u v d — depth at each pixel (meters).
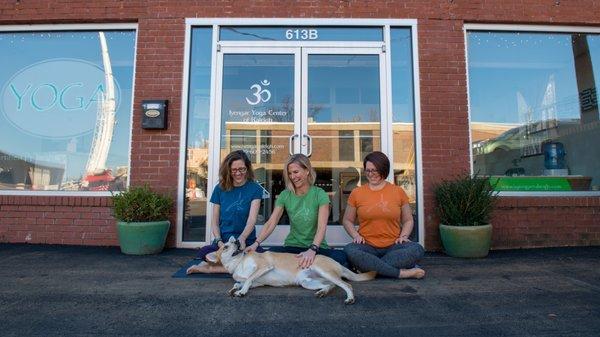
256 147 5.00
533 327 2.44
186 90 4.95
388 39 5.06
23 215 4.87
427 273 3.67
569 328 2.42
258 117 5.04
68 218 4.84
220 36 5.09
